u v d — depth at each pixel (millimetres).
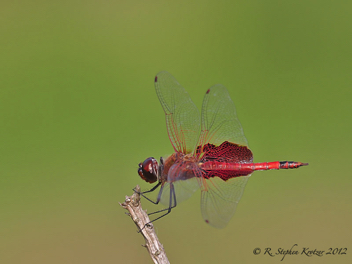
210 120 1156
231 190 1149
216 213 1145
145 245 1136
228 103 1157
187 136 1156
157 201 1147
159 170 1155
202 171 1151
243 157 1155
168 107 1155
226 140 1156
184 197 1147
